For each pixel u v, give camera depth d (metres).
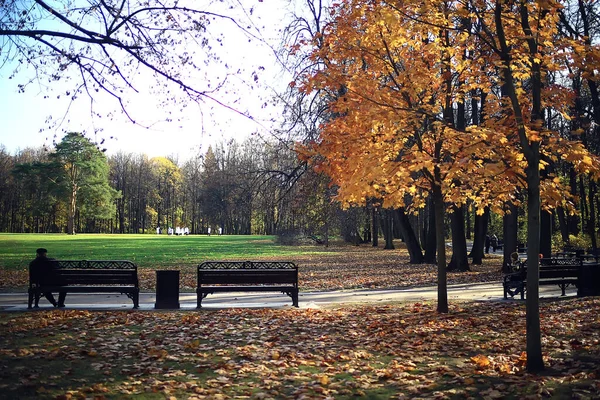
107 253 41.44
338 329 10.54
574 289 18.17
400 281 22.30
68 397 5.95
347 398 6.38
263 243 63.19
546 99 10.32
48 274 12.72
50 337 8.99
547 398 6.10
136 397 6.18
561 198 9.42
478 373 7.31
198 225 122.00
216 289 13.43
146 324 10.65
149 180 115.06
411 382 6.97
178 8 8.75
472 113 26.91
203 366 7.57
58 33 7.68
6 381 6.47
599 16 21.62
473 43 12.31
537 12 9.18
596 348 8.49
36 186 85.94
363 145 11.56
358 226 57.78
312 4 20.58
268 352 8.45
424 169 12.38
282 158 24.38
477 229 34.62
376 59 12.49
